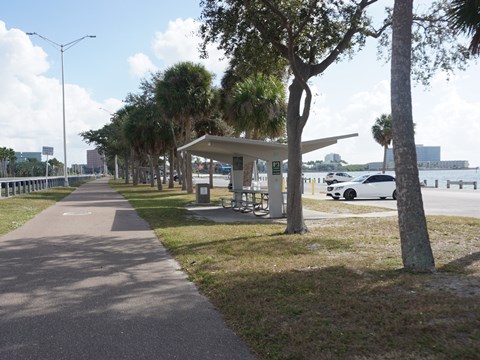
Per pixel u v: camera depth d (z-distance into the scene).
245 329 5.04
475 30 9.56
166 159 64.25
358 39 13.09
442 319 4.88
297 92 12.15
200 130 38.25
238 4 11.55
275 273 7.33
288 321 5.13
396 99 7.33
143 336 4.96
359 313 5.22
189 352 4.53
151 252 9.97
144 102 41.38
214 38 12.23
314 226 13.71
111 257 9.42
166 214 18.23
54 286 7.11
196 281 7.29
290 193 12.17
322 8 11.42
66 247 10.66
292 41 11.30
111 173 151.38
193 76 31.73
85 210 20.34
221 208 21.41
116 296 6.53
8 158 94.12
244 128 28.69
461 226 12.59
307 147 17.28
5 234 12.80
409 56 7.38
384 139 58.06
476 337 4.36
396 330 4.64
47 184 40.00
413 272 7.11
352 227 13.19
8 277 7.73
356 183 27.89
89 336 4.98
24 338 4.95
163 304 6.13
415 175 7.25
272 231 12.63
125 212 19.36
